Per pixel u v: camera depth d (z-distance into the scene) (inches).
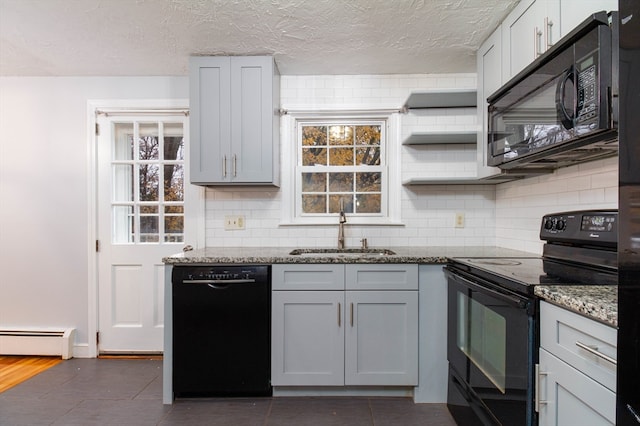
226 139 89.5
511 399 46.9
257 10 70.8
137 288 103.7
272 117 89.8
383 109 101.3
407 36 80.6
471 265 63.3
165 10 70.7
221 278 75.7
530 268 57.6
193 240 102.9
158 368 94.5
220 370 76.0
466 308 64.4
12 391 81.7
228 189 102.9
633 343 26.5
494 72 77.5
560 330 38.7
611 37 40.8
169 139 104.7
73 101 103.4
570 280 46.3
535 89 54.4
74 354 102.7
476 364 59.7
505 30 72.6
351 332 76.5
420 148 101.3
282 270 77.0
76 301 103.4
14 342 101.3
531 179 83.2
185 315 76.0
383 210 104.2
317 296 76.6
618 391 28.1
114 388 83.4
